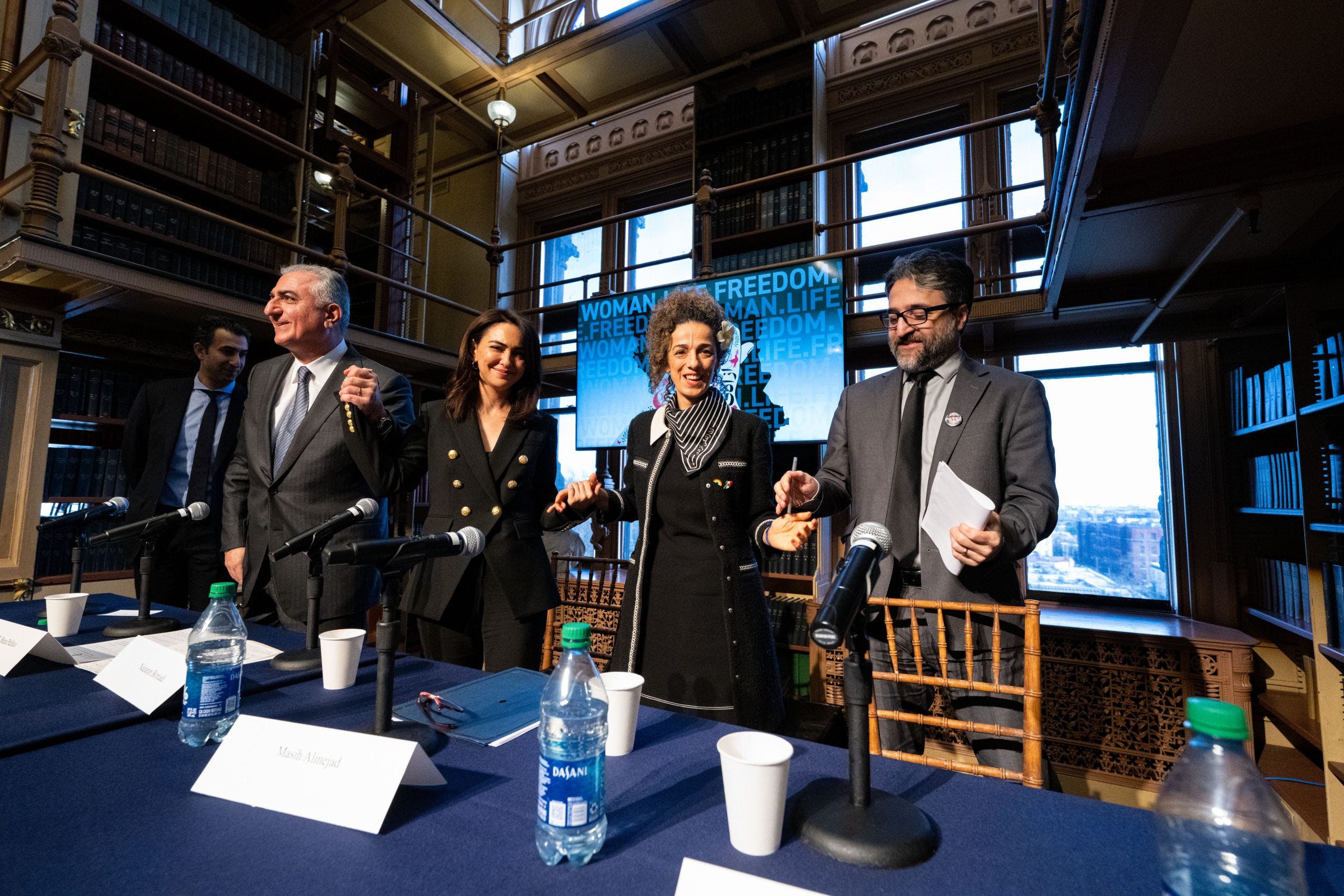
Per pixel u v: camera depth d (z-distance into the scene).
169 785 0.66
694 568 1.36
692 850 0.55
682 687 1.31
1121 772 2.51
